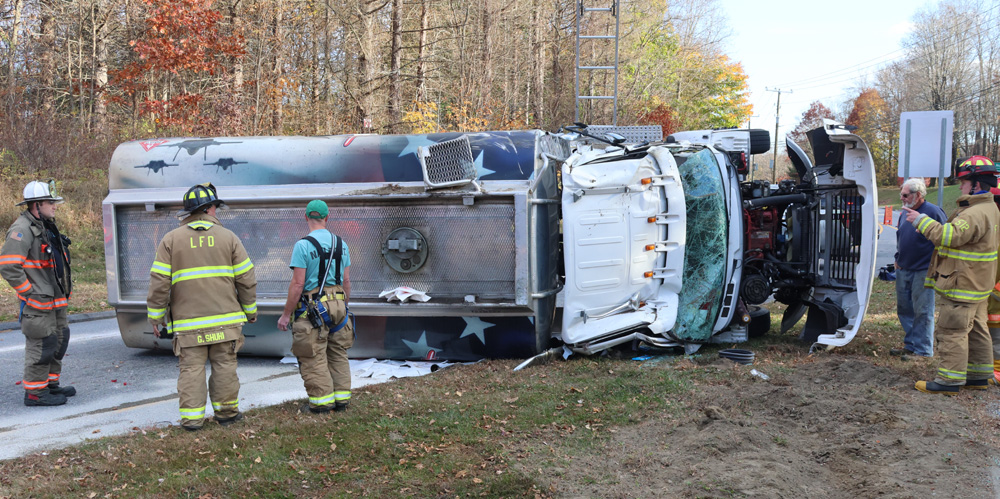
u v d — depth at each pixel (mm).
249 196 7285
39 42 23578
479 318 6957
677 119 37812
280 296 7328
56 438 5023
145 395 6293
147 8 17109
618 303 7176
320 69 23469
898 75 62406
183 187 7512
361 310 7082
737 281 7484
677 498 3725
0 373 7094
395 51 19547
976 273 5312
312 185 7238
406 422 5117
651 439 4695
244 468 4238
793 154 8148
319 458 4434
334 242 5383
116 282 7602
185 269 5000
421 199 6910
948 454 4176
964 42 53688
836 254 7898
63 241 6129
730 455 4305
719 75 46281
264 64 19578
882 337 7773
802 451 4371
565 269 6906
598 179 6965
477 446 4617
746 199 8023
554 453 4465
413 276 7031
